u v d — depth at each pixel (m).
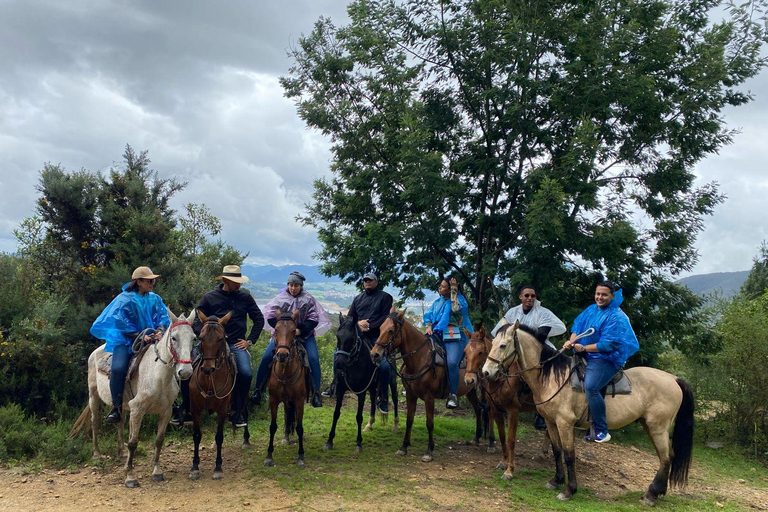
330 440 8.56
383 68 12.32
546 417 6.97
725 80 11.30
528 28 10.80
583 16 11.14
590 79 10.36
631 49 11.31
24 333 9.34
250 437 9.27
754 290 22.73
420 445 9.07
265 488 6.61
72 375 9.62
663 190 11.80
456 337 8.49
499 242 12.59
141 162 12.98
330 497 6.36
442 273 12.57
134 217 11.63
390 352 8.14
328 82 12.90
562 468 7.08
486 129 12.26
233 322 7.69
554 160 11.36
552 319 7.39
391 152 12.56
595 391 6.45
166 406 6.77
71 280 11.24
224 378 6.95
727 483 8.50
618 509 6.36
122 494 6.27
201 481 6.84
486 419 9.52
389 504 6.20
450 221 11.92
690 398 6.78
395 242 11.44
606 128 11.29
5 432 7.67
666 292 12.02
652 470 8.79
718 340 11.55
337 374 8.37
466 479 7.26
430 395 8.14
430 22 12.09
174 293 11.49
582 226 11.46
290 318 7.39
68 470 7.09
